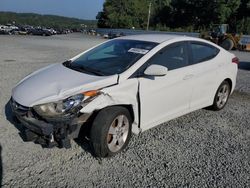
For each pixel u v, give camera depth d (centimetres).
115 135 376
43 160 360
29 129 345
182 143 430
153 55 423
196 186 326
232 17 5978
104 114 356
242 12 5866
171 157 387
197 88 497
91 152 384
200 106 526
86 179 328
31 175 329
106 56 451
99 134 353
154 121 430
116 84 373
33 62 1171
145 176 340
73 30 8700
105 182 324
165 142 430
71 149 389
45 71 443
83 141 412
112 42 504
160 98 426
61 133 331
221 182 335
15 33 5097
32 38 3644
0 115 493
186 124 508
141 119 406
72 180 324
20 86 402
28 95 361
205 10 6266
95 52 488
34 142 391
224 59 564
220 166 371
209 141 443
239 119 549
